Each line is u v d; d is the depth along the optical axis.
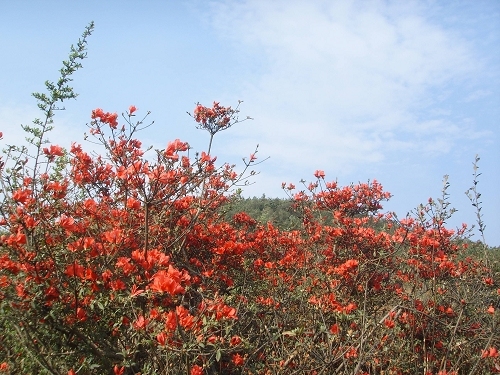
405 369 4.32
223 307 3.21
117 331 3.37
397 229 6.01
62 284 3.38
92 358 3.26
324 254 6.46
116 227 4.22
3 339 3.52
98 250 3.66
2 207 3.53
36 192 3.54
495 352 4.01
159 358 3.00
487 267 5.55
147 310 3.62
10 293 3.11
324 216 7.80
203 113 6.38
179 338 2.97
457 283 5.46
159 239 4.86
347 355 3.95
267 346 4.39
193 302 4.74
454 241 6.32
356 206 7.54
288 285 5.36
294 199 7.47
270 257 6.64
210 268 5.34
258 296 5.52
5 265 3.17
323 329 3.92
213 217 6.06
